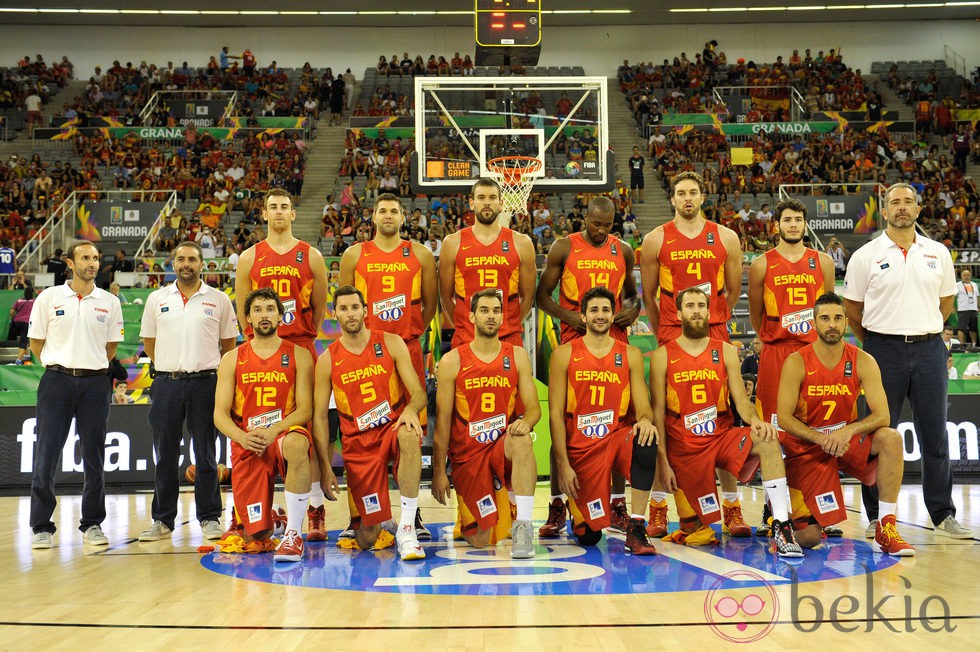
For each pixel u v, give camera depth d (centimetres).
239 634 267
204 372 512
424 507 675
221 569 393
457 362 451
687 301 464
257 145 2170
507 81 1145
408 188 1934
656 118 2275
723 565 388
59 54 2598
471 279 500
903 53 2647
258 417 456
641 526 426
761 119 2341
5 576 379
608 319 455
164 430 508
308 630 271
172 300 511
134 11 2483
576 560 407
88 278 499
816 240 1608
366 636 262
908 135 2234
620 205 1861
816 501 441
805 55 2642
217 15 2531
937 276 479
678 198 503
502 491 455
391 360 458
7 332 1323
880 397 445
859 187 1931
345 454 457
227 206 1897
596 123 1148
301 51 2639
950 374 1023
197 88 2472
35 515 476
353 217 1766
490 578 359
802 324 501
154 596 330
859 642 250
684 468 461
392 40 2645
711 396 461
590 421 455
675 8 2508
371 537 452
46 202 1933
